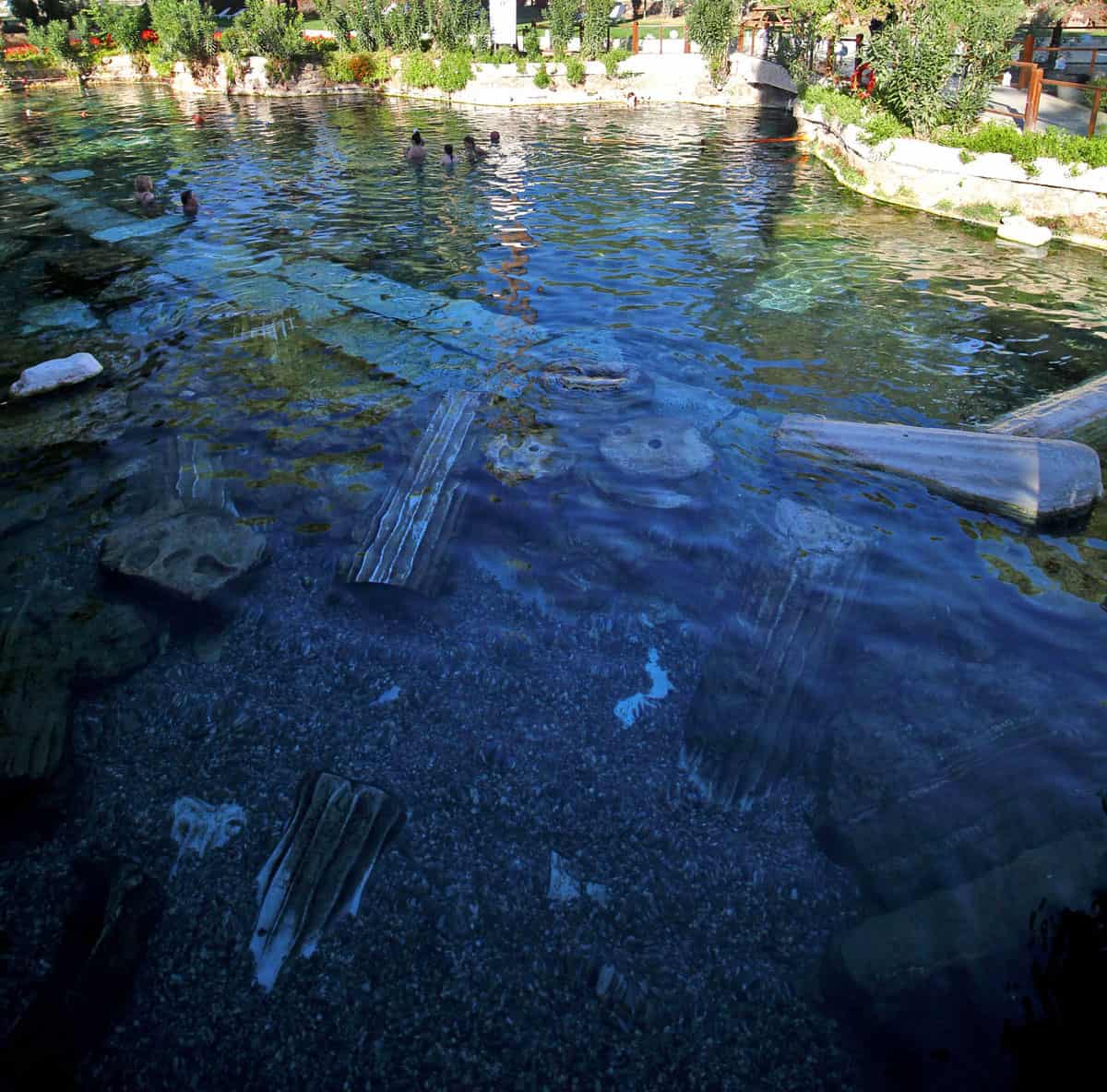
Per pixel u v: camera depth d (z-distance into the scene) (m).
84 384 9.25
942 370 9.41
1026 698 5.02
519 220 15.78
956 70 16.50
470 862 4.42
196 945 4.07
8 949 4.03
